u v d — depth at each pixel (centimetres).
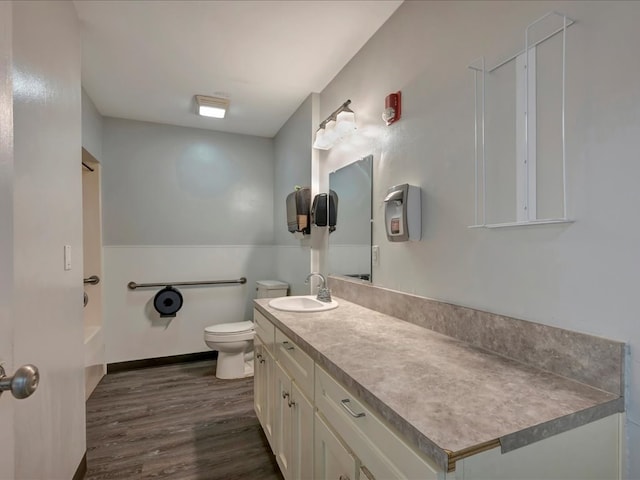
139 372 312
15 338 105
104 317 309
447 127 141
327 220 251
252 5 169
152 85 254
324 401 115
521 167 110
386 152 182
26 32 114
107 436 209
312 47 207
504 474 68
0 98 67
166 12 174
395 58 175
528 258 108
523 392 87
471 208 129
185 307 340
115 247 314
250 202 367
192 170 344
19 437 106
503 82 117
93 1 164
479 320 123
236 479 172
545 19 103
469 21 130
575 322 96
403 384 91
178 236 338
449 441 66
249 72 236
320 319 166
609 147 88
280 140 350
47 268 129
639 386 83
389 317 170
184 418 232
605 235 89
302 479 135
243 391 274
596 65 91
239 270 362
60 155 145
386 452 81
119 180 316
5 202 68
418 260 157
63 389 144
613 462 84
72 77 163
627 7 84
